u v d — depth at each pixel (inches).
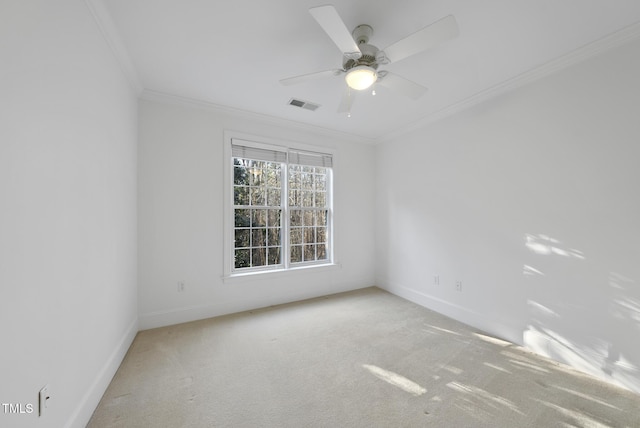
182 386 71.1
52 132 46.2
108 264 71.6
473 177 111.7
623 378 71.1
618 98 72.6
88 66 59.7
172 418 59.7
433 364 82.4
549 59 83.4
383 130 152.1
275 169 142.6
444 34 56.2
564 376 76.2
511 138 97.8
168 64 87.2
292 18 67.1
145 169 106.6
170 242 111.3
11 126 36.6
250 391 69.3
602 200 75.7
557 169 85.2
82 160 56.7
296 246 148.7
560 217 84.5
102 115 67.7
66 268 50.3
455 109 117.6
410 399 66.4
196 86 101.9
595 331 76.9
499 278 101.7
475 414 61.4
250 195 135.5
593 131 77.2
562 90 83.8
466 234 114.6
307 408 63.1
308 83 99.8
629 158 70.9
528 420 59.6
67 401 50.3
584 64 78.9
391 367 80.7
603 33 71.3
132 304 97.0
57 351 47.1
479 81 97.0
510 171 98.2
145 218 106.3
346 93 85.4
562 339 83.7
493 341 97.7
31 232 40.6
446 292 123.4
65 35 50.5
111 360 73.5
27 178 39.8
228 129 124.5
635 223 70.1
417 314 124.2
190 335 101.4
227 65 88.1
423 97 109.7
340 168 159.5
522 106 94.4
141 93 103.8
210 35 73.2
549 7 62.5
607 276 74.8
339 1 60.8
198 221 117.2
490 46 77.3
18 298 37.6
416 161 141.0
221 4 62.1
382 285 165.3
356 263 165.2
